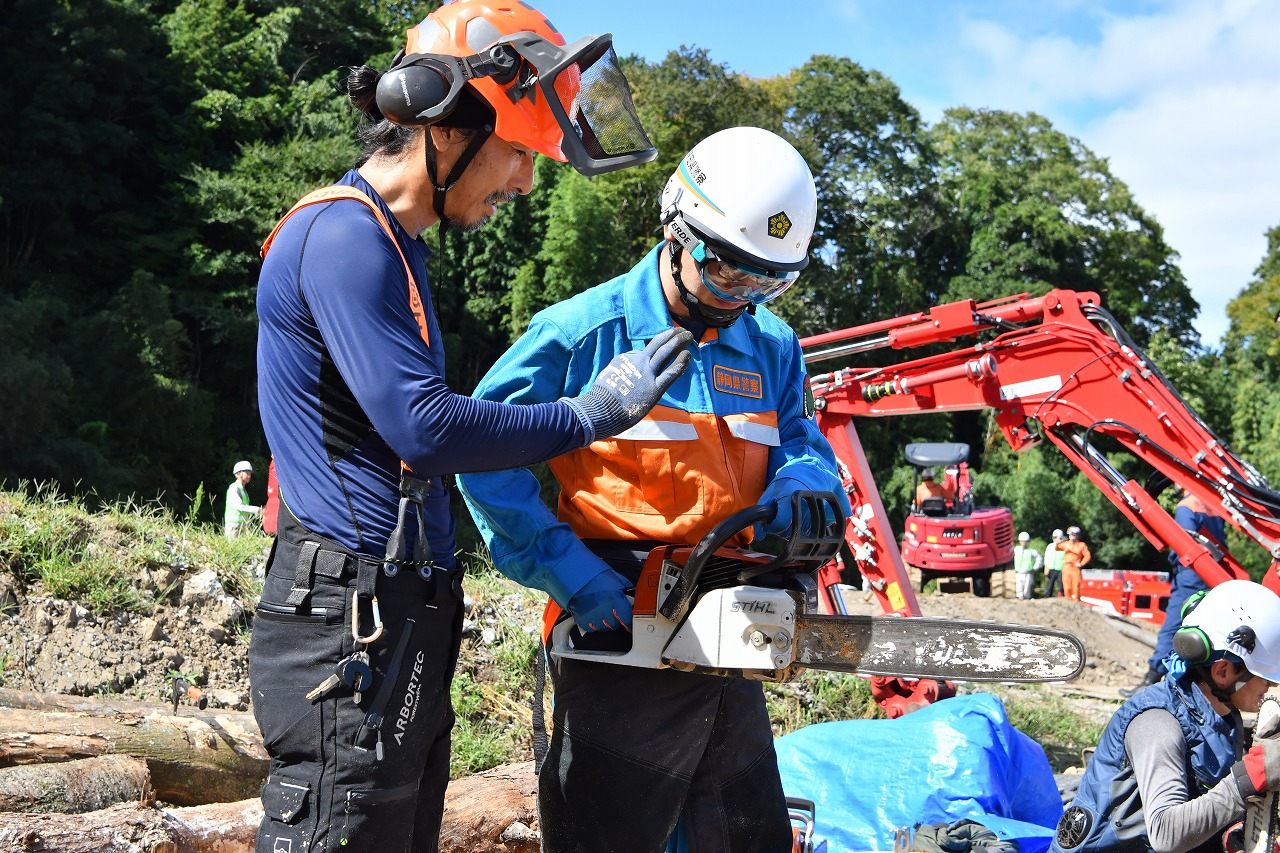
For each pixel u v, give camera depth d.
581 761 2.50
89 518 5.77
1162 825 2.87
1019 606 13.53
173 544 5.80
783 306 36.09
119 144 30.61
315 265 1.77
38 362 22.42
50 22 30.06
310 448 1.81
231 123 33.75
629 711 2.48
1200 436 6.60
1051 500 35.16
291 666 1.79
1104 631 13.30
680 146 35.75
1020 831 4.26
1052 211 42.12
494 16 1.94
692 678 2.49
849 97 41.66
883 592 7.16
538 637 5.87
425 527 1.87
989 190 43.41
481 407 1.78
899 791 4.55
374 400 1.72
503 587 6.96
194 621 5.16
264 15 40.47
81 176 30.02
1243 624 2.96
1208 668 3.01
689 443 2.48
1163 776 2.94
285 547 1.83
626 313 2.48
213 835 2.79
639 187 35.09
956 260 44.66
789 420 2.78
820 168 39.97
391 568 1.79
